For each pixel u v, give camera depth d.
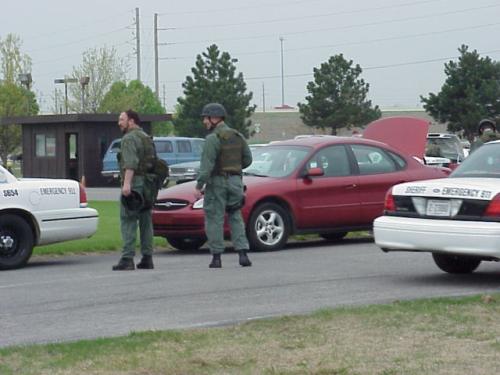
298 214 18.64
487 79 61.50
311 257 17.20
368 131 30.42
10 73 69.25
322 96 69.69
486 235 12.80
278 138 93.00
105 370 8.55
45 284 14.12
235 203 15.79
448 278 14.24
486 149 14.64
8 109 62.53
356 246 19.28
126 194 15.33
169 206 18.16
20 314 11.62
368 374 8.29
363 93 70.00
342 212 19.14
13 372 8.52
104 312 11.64
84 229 16.97
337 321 10.47
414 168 20.14
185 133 73.00
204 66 73.62
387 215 14.00
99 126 49.59
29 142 52.03
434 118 64.12
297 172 18.81
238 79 73.88
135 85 81.50
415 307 11.21
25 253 16.23
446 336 9.72
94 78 78.12
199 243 19.08
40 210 16.42
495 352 9.02
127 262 15.63
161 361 8.82
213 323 10.66
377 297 12.42
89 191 43.47
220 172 15.63
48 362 8.85
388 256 17.08
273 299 12.35
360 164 19.55
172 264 16.45
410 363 8.64
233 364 8.70
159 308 11.84
